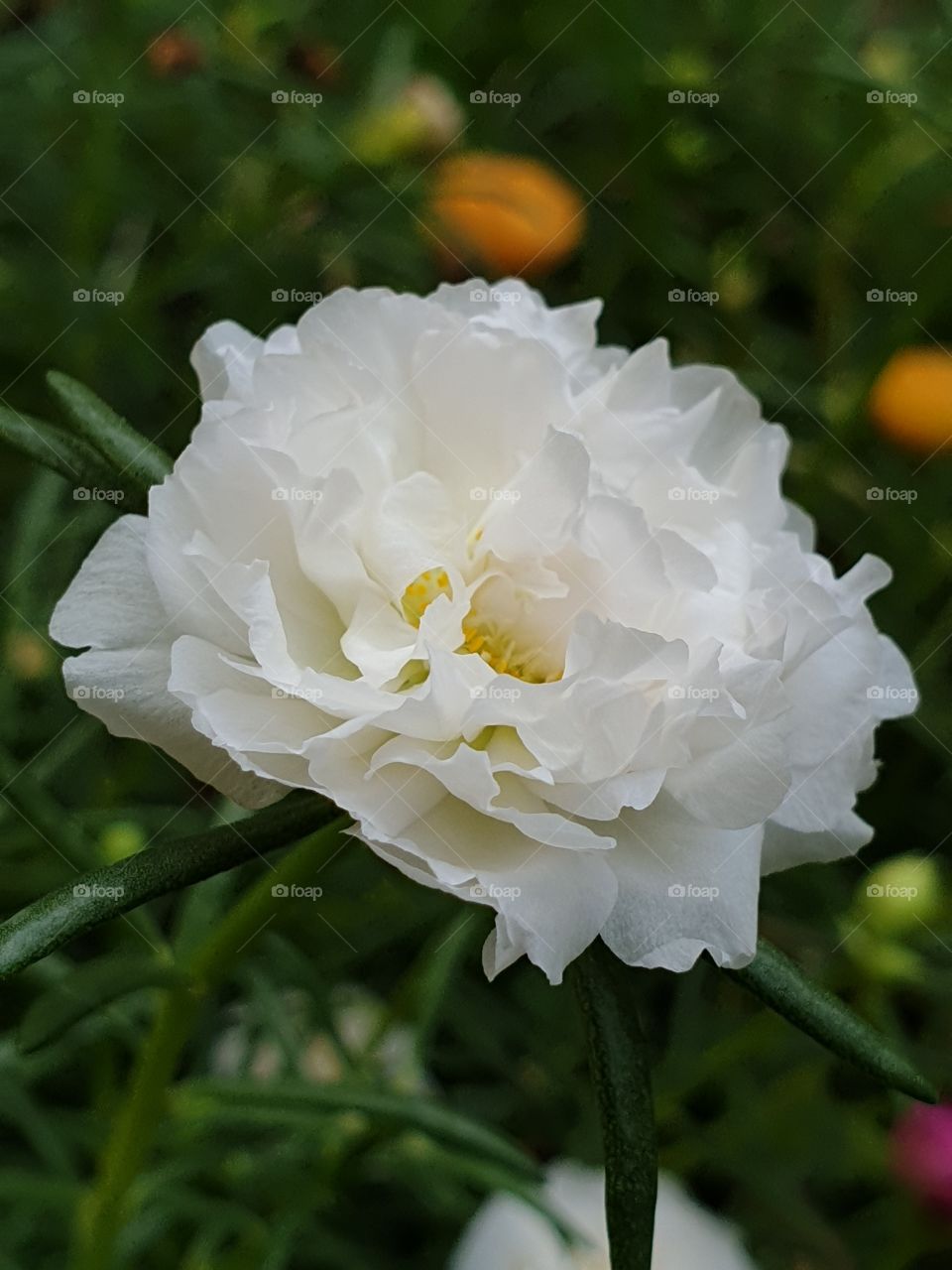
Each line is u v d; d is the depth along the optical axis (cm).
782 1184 21
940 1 25
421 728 13
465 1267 18
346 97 24
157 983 15
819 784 14
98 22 21
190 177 23
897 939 19
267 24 23
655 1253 19
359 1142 18
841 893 22
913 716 23
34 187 23
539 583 14
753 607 13
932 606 26
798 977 14
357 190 22
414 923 20
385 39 24
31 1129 19
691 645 13
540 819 13
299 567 14
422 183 22
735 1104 21
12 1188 18
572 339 15
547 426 14
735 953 13
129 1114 15
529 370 14
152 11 22
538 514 13
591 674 13
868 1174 21
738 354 26
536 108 26
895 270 26
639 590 13
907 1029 22
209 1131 19
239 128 23
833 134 26
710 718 13
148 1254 20
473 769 13
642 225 25
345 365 14
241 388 14
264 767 13
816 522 25
